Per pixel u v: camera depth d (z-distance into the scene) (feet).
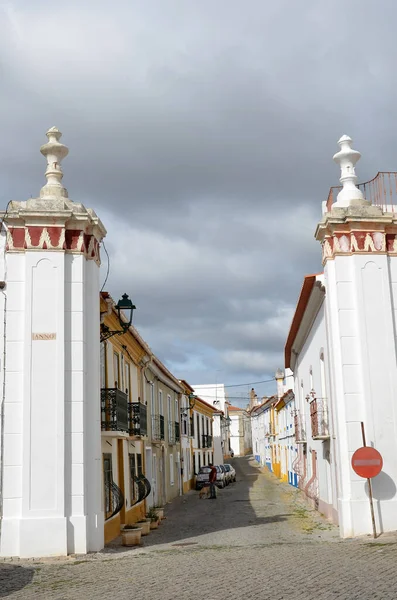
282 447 143.84
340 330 47.91
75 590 29.89
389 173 51.19
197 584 29.48
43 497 42.91
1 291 45.27
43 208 45.78
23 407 43.75
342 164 51.57
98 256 48.85
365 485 45.88
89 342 46.29
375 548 38.32
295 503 85.71
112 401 52.19
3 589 31.24
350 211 48.60
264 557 37.78
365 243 48.73
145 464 76.95
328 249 49.44
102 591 29.19
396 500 45.55
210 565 35.70
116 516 55.21
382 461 45.80
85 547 43.04
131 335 64.44
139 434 63.26
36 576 34.99
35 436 43.52
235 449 309.83
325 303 53.21
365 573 29.25
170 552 44.11
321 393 63.26
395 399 46.91
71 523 43.06
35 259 45.50
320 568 31.71
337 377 47.65
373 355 47.37
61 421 43.80
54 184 48.01
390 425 46.55
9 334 44.78
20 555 41.98
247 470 196.65
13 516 42.70
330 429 55.21
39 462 43.27
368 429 46.37
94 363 46.19
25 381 44.04
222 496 108.37
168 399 104.88
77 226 46.60
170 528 63.62
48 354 44.52
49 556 42.14
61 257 45.70
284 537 50.21
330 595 24.67
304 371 81.51
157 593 27.84
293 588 26.78
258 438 238.89
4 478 43.04
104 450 52.19
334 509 57.41
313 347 69.77
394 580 26.94
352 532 45.34
